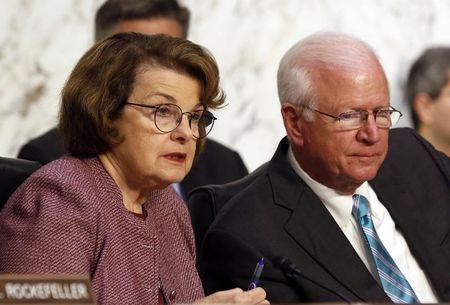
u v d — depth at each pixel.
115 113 6.12
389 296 7.00
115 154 6.21
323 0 10.60
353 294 6.86
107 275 5.93
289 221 6.98
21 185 6.11
